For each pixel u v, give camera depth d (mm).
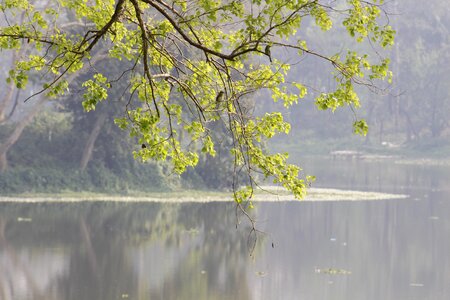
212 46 18141
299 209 67250
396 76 160250
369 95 158875
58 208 62469
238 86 17891
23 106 105562
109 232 52875
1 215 57469
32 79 66688
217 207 66875
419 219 63250
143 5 19234
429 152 146125
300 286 40000
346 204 71438
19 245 46938
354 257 47938
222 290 38281
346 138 159375
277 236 54125
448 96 155375
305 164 121000
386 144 155250
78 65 18016
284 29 16500
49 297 35500
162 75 17531
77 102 71812
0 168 70000
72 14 61156
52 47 18109
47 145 74625
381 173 107375
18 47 18203
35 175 70562
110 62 67250
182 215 61875
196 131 17875
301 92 17453
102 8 18750
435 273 44375
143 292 37188
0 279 38531
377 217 63812
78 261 43469
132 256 45500
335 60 16875
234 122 17672
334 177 98500
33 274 39938
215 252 47719
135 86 18234
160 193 73562
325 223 60188
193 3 17875
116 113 70688
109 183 72875
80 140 74312
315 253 48781
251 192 17797
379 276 43156
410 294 39438
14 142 70875
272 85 17578
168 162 77750
